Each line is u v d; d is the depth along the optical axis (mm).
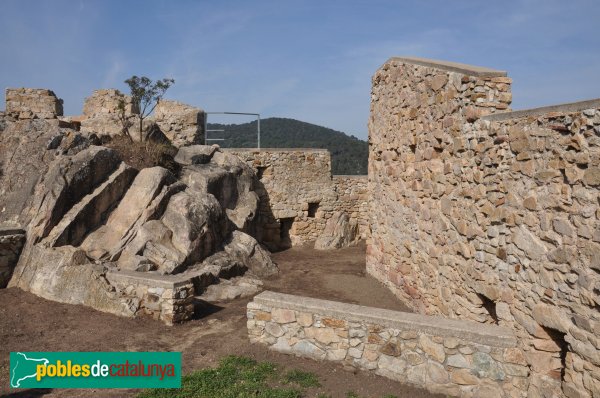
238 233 10883
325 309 4988
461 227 5496
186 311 6574
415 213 7141
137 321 6379
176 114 14375
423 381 4488
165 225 8953
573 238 3598
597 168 3342
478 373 4297
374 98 9641
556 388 3848
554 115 3838
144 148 11617
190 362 5090
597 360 3357
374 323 4738
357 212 15688
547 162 3928
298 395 4254
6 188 9281
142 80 12312
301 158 15141
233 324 6473
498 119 4672
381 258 9164
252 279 9320
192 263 8781
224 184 12398
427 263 6629
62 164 8680
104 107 13969
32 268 7582
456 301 5656
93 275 6992
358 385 4543
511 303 4441
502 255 4602
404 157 7664
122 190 9211
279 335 5250
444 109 5945
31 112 12875
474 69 5309
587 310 3455
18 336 5730
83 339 5730
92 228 8547
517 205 4352
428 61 6664
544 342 4031
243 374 4664
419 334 4531
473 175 5188
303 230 15133
